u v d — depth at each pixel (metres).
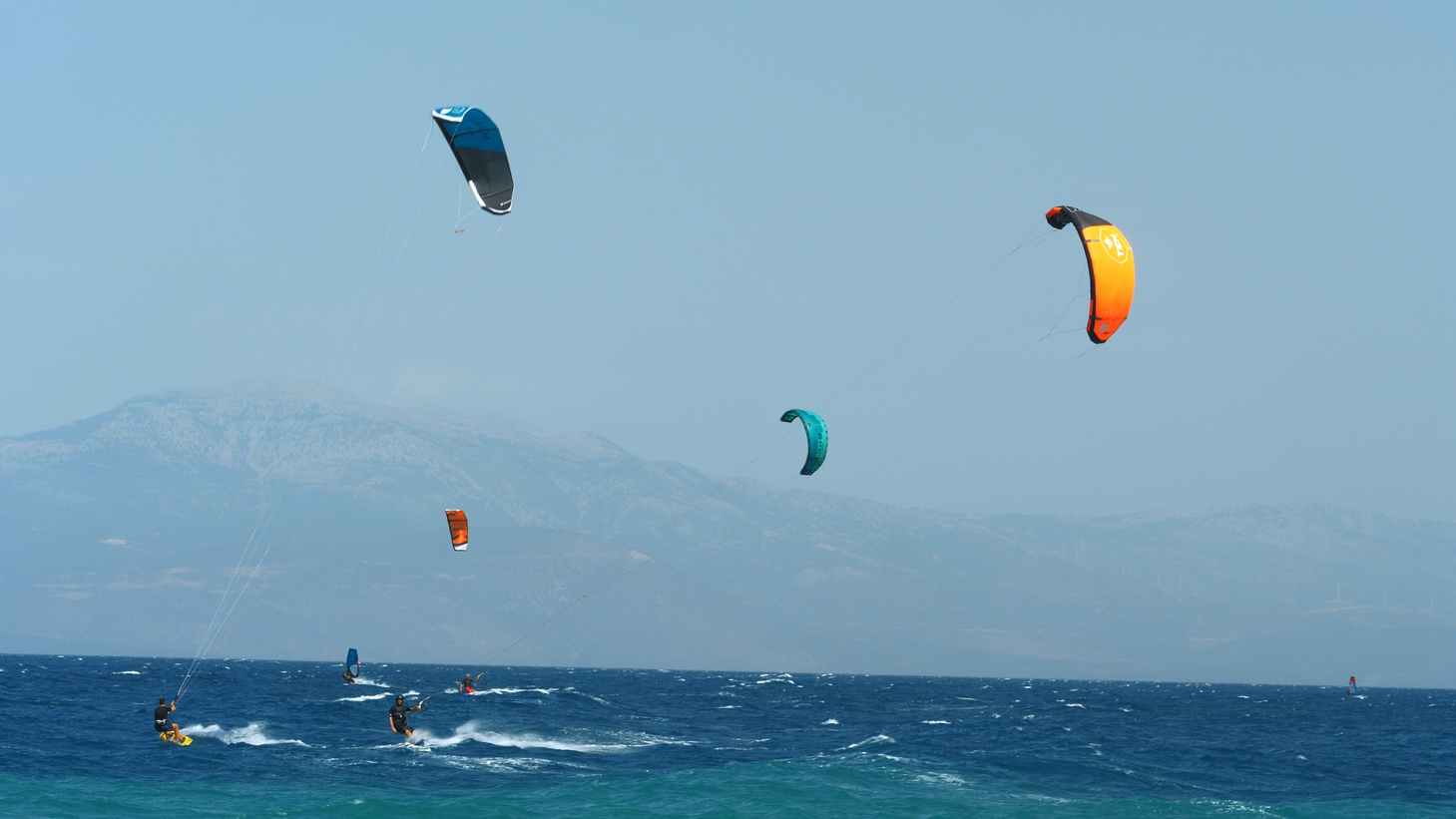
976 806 81.06
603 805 78.31
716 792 83.62
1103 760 113.50
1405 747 155.38
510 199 60.72
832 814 76.69
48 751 99.69
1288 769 117.00
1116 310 55.91
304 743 111.69
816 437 62.53
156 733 119.81
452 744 112.88
